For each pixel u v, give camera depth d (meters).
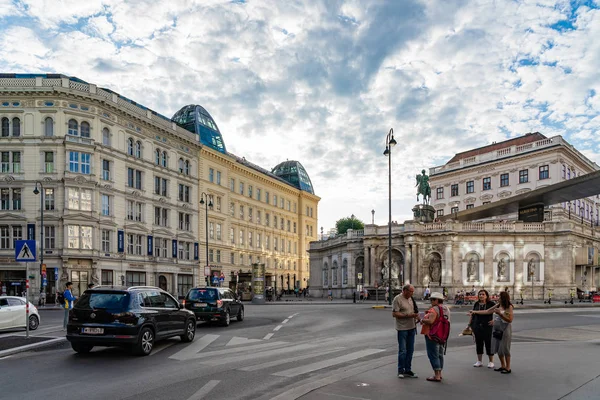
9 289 45.56
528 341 16.70
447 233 53.62
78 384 10.09
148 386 9.90
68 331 13.52
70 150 46.47
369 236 57.22
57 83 46.97
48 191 46.22
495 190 75.94
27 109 46.72
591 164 80.00
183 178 61.81
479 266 53.62
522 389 9.14
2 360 13.05
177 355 13.73
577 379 9.99
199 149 65.44
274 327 21.91
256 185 82.06
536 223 54.09
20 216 45.75
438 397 8.55
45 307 40.50
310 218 101.81
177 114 72.69
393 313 10.41
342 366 12.15
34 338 17.14
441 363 10.05
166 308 15.17
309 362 12.69
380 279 56.75
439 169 85.19
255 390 9.59
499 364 11.89
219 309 22.11
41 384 10.11
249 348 15.19
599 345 15.30
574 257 53.44
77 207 46.38
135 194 52.97
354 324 23.39
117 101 51.41
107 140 50.19
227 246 71.19
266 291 57.94
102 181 48.78
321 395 8.70
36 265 45.22
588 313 30.58
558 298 52.09
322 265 70.94
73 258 45.66
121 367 11.94
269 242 85.69
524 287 53.16
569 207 72.44
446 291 51.53
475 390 9.07
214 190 68.69
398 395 8.69
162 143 58.38
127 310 13.35
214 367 11.94
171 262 57.81
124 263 50.66
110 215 49.50
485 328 11.31
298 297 70.19
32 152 46.34
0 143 46.38
